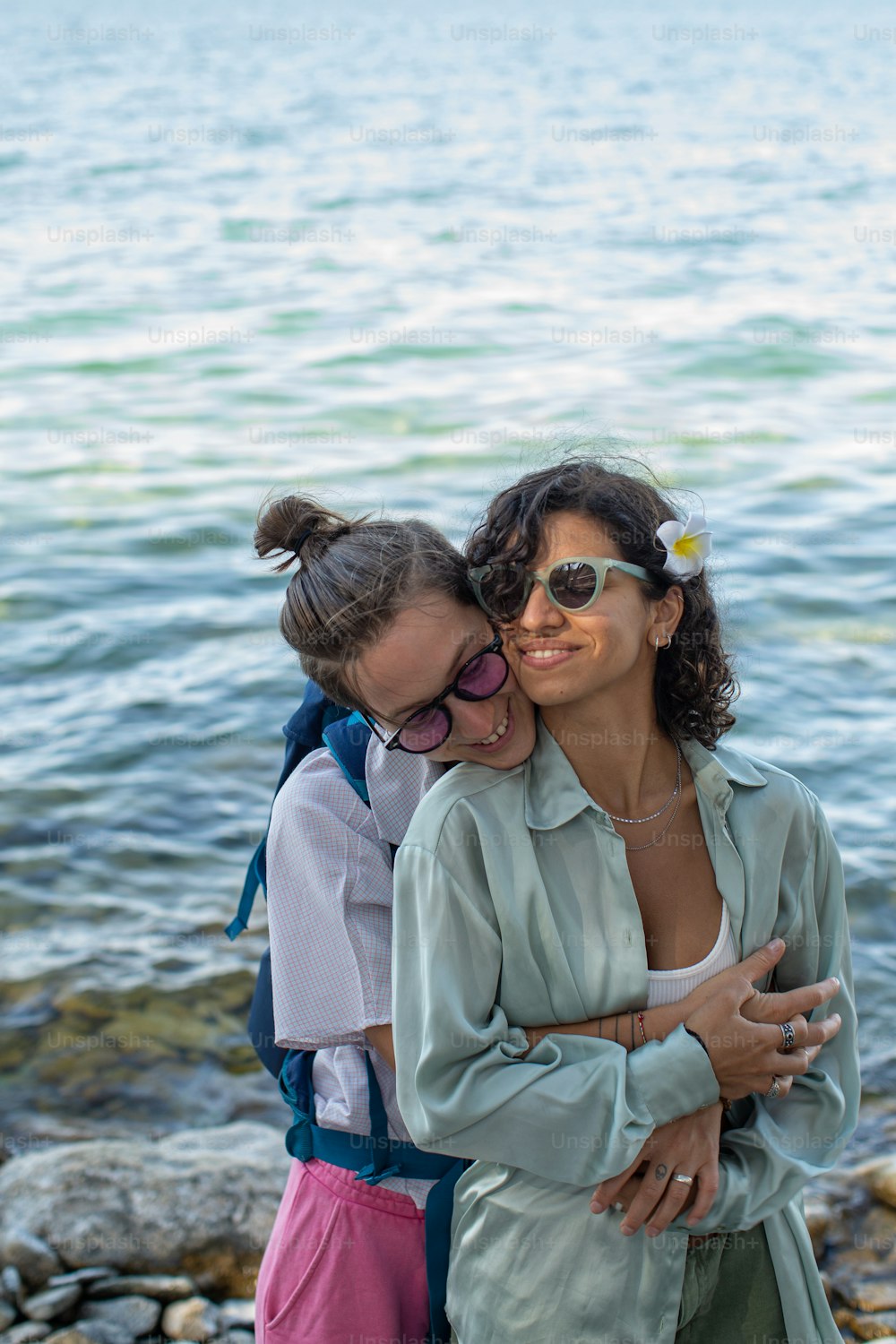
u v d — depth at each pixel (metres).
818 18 123.00
